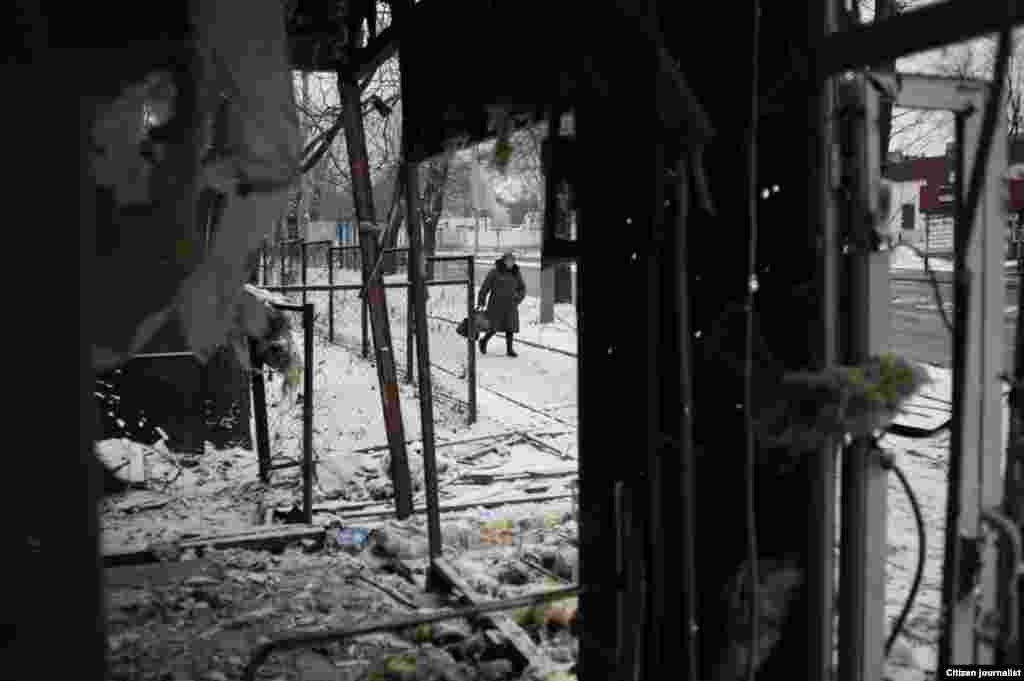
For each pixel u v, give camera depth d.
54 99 1.45
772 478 2.09
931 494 5.82
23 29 1.43
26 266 1.44
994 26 1.49
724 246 2.19
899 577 4.38
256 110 3.74
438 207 22.06
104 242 3.67
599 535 2.76
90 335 1.49
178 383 7.59
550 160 2.92
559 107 2.88
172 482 6.93
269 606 4.23
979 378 1.78
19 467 1.45
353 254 26.95
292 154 3.85
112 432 7.42
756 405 2.01
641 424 2.53
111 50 3.34
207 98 3.62
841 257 1.93
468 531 5.34
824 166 1.90
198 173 3.70
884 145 2.17
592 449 2.79
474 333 9.73
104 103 3.37
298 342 14.73
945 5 1.58
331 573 4.77
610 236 2.63
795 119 1.97
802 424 1.87
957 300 1.71
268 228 3.92
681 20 2.33
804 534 2.00
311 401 5.59
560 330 18.33
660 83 2.18
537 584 4.39
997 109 1.56
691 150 2.11
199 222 3.83
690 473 2.17
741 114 2.11
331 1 5.25
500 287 14.57
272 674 3.49
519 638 3.63
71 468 1.47
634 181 2.46
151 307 3.80
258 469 7.17
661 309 2.40
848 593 1.95
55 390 1.46
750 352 1.99
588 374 2.79
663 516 2.46
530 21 3.10
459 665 3.54
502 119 3.42
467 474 7.34
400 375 12.48
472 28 3.70
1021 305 1.83
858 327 1.93
